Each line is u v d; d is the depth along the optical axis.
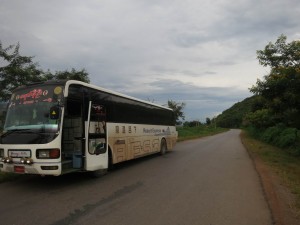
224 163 15.83
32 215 6.89
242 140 38.91
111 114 12.66
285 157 18.55
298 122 17.34
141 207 7.58
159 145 19.06
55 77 20.75
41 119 9.53
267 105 18.98
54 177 11.54
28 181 10.74
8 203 7.89
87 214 6.98
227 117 135.75
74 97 10.20
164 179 11.30
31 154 9.13
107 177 11.66
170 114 21.73
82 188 9.69
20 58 15.59
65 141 10.56
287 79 15.82
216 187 9.95
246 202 8.13
